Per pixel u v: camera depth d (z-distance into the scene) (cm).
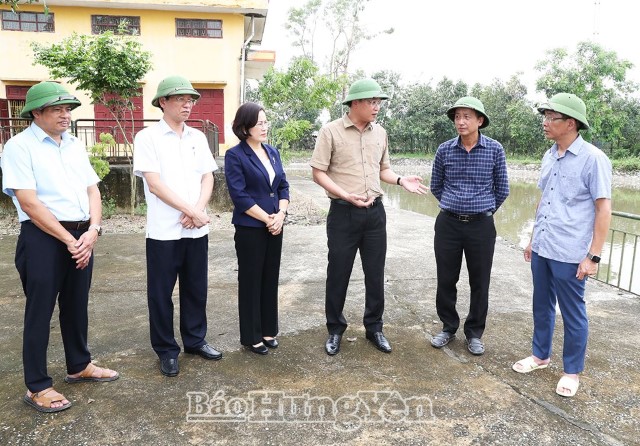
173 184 278
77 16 1226
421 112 3647
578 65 2784
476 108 287
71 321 260
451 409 248
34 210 229
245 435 226
